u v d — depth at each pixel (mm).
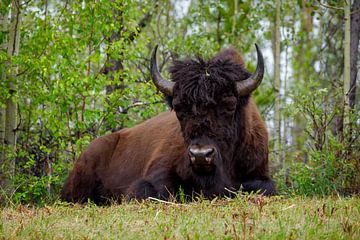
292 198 34531
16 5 45500
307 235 23000
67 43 45062
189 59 35062
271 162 53688
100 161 44781
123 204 33062
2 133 46531
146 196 36938
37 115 48188
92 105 54188
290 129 74188
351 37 53812
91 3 45406
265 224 24938
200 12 69438
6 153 45562
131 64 62812
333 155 42781
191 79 33406
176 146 37875
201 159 32656
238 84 34438
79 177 44406
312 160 44781
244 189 36938
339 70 75438
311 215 26641
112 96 46625
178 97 33688
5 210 31844
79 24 46312
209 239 22859
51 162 48719
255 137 37625
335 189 41156
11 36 46188
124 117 48844
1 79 45625
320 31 80188
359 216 26750
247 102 35594
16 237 24109
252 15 70062
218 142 33656
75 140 48312
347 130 45406
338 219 26047
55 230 25078
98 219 27422
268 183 37812
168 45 61469
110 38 52375
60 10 47938
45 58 44062
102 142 45219
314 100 47375
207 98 32906
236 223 25438
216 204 30578
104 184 44312
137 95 48281
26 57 43969
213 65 34031
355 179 42375
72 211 30766
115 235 24188
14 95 44844
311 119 47531
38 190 43688
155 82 35469
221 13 72688
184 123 33812
